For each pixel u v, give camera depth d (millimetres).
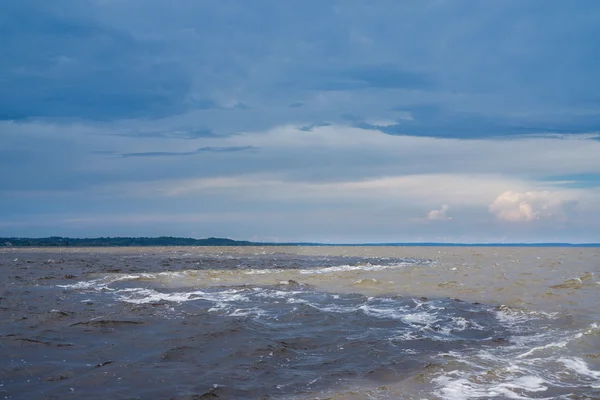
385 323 17031
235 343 13781
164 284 27984
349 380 10781
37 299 21859
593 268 44750
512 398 9742
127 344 13648
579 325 16703
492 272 39469
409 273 37812
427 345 14031
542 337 15102
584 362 12266
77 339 14156
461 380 10789
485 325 16891
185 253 85938
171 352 12773
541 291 25453
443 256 76438
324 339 14586
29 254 77000
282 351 13086
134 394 9766
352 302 21703
